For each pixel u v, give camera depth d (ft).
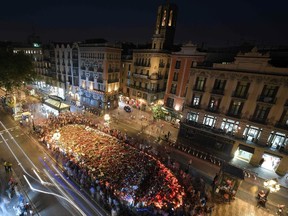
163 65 144.87
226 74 88.17
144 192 62.54
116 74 157.69
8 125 109.19
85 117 133.28
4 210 54.85
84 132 98.68
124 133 114.93
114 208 56.90
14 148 85.92
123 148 87.35
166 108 136.05
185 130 105.70
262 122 83.25
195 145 103.76
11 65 120.88
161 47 137.39
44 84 208.95
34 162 77.36
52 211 56.18
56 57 179.01
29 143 91.09
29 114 114.01
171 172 76.13
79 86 168.55
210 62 97.86
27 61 136.46
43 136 94.99
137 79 153.69
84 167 71.92
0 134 98.02
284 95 76.74
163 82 151.64
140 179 67.15
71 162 74.18
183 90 124.36
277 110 79.41
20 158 79.00
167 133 119.55
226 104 90.99
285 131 78.84
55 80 189.47
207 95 95.76
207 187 73.36
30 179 67.72
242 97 85.87
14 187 61.16
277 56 88.79
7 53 127.13
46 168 74.49
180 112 129.18
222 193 68.49
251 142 88.22
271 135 83.25
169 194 62.34
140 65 146.51
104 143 89.61
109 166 72.84
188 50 116.37
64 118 117.29
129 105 166.40
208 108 96.63
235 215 61.36
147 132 119.24
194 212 57.57
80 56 157.38
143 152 86.99
